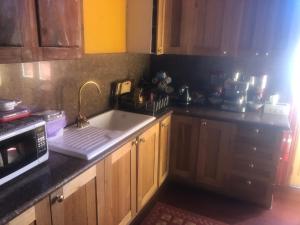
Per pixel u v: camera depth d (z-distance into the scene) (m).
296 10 2.10
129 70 2.65
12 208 0.97
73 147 1.50
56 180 1.18
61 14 1.26
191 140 2.47
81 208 1.37
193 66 2.86
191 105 2.65
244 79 2.51
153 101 2.32
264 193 2.31
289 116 2.45
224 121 2.27
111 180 1.61
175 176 2.65
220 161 2.39
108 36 1.90
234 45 2.33
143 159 2.02
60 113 1.70
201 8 2.35
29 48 1.11
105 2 1.80
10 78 1.44
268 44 2.24
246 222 2.19
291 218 2.24
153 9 2.19
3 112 1.22
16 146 1.15
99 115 2.21
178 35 2.47
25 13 1.07
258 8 2.19
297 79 2.40
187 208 2.35
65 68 1.84
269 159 2.21
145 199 2.18
